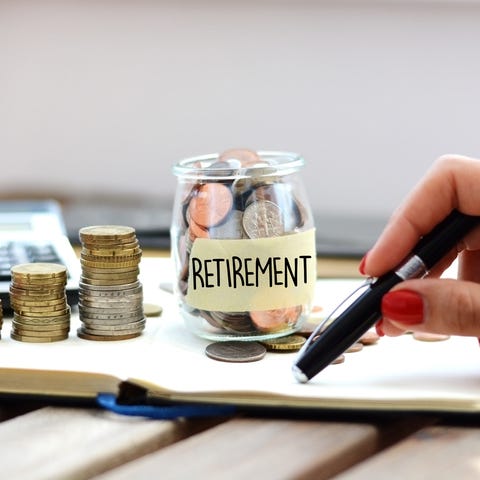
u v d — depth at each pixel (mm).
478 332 714
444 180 779
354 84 1790
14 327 835
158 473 615
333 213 1834
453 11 1737
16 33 1845
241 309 799
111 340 829
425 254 758
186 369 750
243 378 730
